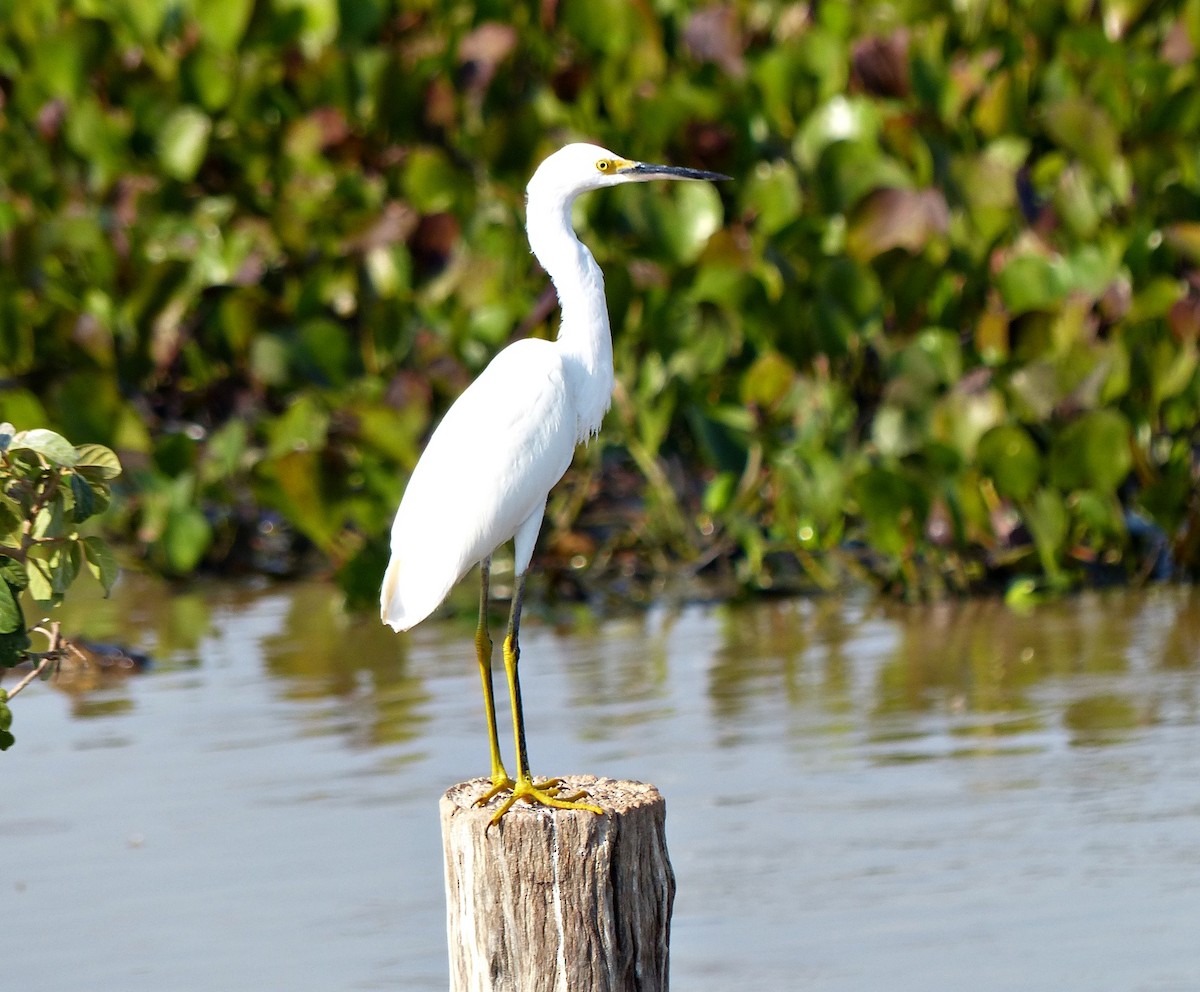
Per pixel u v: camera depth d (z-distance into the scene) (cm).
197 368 1625
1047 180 1504
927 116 1464
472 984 524
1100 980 652
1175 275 1382
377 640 1270
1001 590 1348
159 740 1018
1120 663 1102
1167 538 1358
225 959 710
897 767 909
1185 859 762
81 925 751
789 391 1364
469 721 1033
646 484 1556
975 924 707
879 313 1362
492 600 1378
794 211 1459
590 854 511
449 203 1520
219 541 1552
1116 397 1303
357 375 1459
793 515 1353
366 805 884
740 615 1313
